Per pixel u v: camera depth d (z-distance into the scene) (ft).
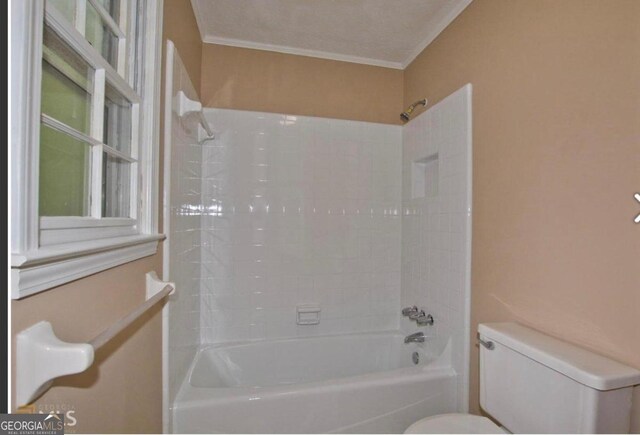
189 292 5.48
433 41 6.47
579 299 3.36
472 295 5.02
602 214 3.13
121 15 2.92
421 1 5.51
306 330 6.93
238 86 6.82
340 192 7.11
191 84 5.31
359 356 6.88
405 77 7.59
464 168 5.16
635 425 2.86
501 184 4.50
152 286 3.31
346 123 7.15
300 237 6.89
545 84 3.83
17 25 1.52
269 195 6.73
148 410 3.46
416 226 6.70
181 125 4.75
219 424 4.20
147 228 3.33
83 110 2.39
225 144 6.54
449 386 5.11
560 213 3.59
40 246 1.75
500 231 4.50
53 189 2.07
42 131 1.93
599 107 3.17
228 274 6.55
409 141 7.06
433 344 5.94
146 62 3.34
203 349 6.20
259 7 5.72
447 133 5.63
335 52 7.20
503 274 4.43
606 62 3.11
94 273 2.27
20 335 1.55
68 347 1.63
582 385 2.81
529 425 3.36
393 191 7.41
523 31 4.18
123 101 3.07
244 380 6.33
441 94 6.15
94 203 2.44
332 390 4.52
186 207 5.18
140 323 3.22
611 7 3.07
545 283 3.77
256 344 6.48
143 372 3.31
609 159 3.07
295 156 6.87
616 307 3.00
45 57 1.97
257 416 4.30
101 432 2.41
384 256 7.34
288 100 7.07
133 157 3.14
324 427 4.48
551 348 3.29
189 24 5.33
